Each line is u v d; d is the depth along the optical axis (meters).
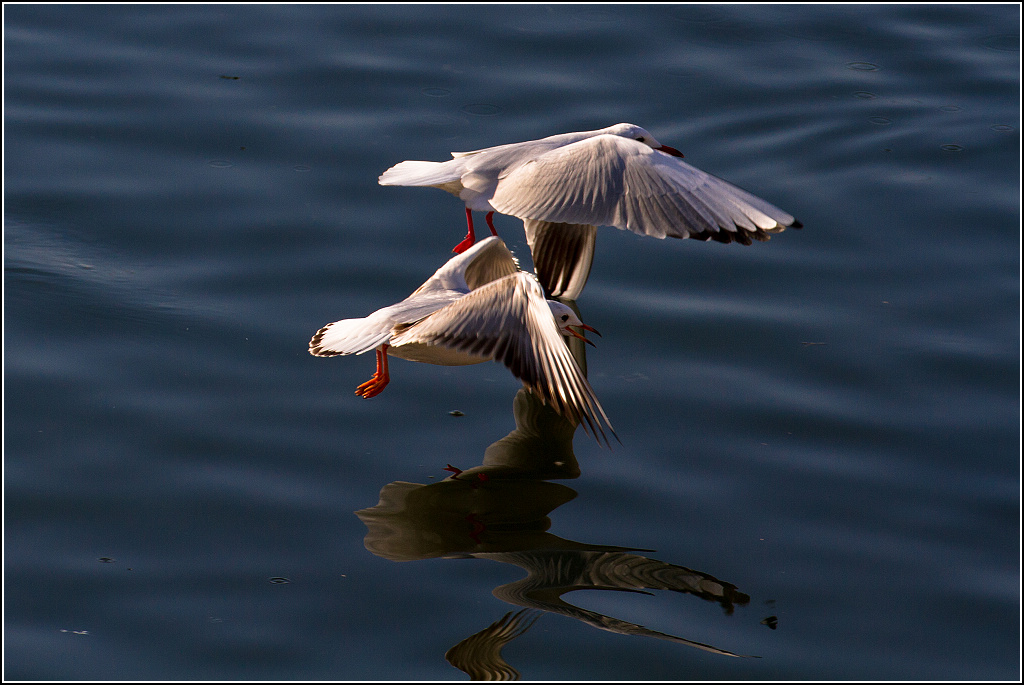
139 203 15.09
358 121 17.31
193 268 13.83
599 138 10.77
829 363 12.32
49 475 10.50
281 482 10.59
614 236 14.91
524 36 20.22
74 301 13.07
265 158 16.25
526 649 8.80
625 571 9.64
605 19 20.98
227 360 12.21
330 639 8.91
